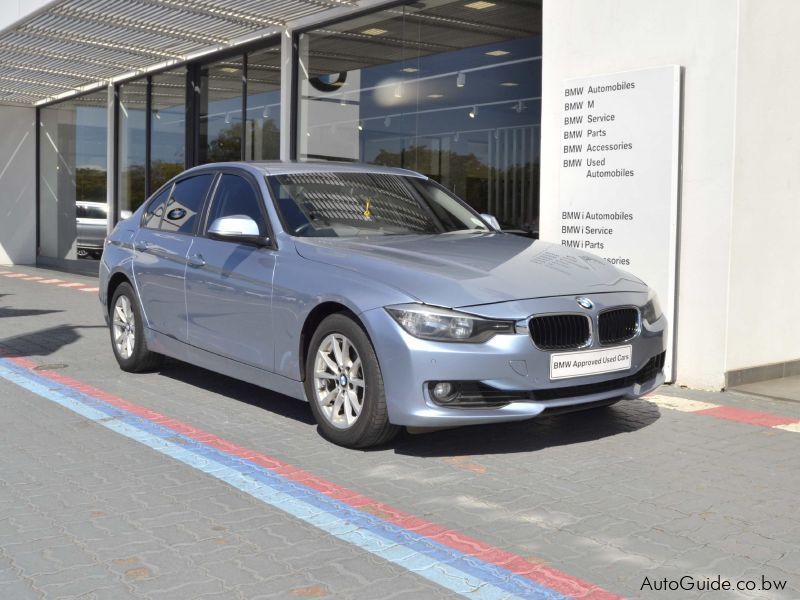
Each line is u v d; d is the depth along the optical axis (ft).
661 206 22.15
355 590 10.19
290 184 19.13
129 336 23.31
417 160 33.35
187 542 11.69
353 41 36.50
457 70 31.48
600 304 15.58
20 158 68.03
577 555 11.28
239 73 43.98
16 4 39.93
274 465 15.17
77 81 56.44
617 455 15.88
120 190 56.18
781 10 22.15
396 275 15.33
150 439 16.90
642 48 22.82
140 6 36.83
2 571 10.75
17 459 15.56
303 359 16.81
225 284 18.72
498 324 14.56
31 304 40.86
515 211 28.94
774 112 22.18
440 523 12.41
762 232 22.24
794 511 13.05
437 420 14.43
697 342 22.03
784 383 22.54
